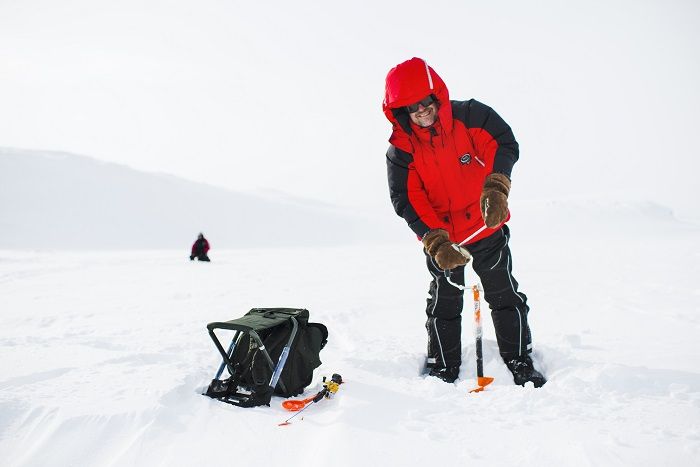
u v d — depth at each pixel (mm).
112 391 2680
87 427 2287
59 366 3213
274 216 53719
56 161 51688
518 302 3424
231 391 2803
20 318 6082
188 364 3266
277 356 2801
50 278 11359
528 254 18109
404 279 10820
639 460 1956
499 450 2109
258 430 2344
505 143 3035
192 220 46281
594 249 20500
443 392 2801
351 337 4570
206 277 11414
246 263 16266
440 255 2998
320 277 11320
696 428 2242
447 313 3455
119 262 16703
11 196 41688
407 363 3508
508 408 2549
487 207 2803
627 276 9805
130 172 55344
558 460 1998
